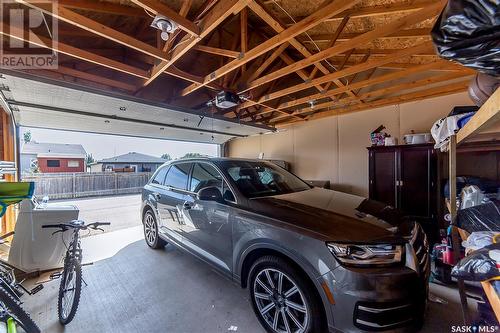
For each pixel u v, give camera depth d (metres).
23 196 2.27
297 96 6.61
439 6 2.28
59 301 2.21
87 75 3.73
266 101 5.19
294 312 1.86
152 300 2.54
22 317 1.78
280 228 1.92
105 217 7.10
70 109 4.25
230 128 6.75
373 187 5.12
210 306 2.42
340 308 1.59
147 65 4.55
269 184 2.87
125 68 3.31
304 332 1.76
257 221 2.10
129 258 3.66
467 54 1.02
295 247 1.80
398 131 5.48
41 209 3.15
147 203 4.07
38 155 19.67
